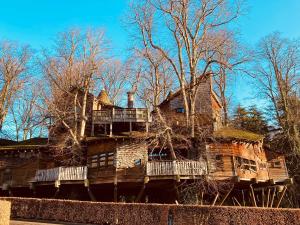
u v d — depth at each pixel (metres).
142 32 36.59
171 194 32.91
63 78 36.75
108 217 23.84
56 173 30.34
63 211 25.50
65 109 35.50
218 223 21.41
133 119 35.94
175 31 36.41
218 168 30.38
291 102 42.66
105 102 42.75
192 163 28.83
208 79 37.78
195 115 34.59
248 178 31.16
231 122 48.47
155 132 31.64
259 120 49.84
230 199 34.88
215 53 34.97
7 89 45.59
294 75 44.09
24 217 26.73
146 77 41.44
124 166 29.92
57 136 36.56
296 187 36.62
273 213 20.91
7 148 35.22
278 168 34.81
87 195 33.66
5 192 35.62
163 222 22.31
